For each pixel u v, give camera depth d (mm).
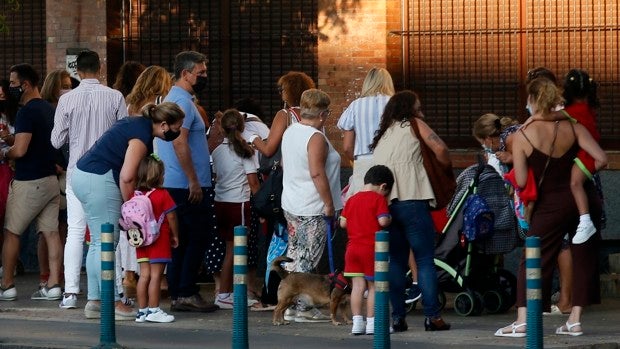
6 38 49562
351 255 32094
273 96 47219
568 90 31750
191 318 35719
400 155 31891
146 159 34156
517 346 29906
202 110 39562
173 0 47938
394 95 32406
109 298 29594
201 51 47781
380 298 25703
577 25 44469
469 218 35281
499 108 45156
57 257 39719
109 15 47531
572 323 31844
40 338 31828
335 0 45375
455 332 32625
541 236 31109
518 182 31172
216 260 38250
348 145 34906
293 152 34000
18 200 39094
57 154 41438
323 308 36219
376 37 45094
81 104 37031
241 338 27578
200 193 35875
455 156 44969
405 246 32531
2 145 41188
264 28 47156
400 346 29969
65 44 47625
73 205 37562
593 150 30797
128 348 30078
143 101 36812
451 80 45438
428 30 45469
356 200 32031
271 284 35781
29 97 39094
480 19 45156
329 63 45500
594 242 31703
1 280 43375
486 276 36719
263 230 43500
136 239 34031
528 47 44844
